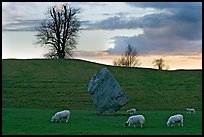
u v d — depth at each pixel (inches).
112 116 1792.6
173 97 3154.5
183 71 4087.1
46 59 4328.3
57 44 4945.9
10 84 3294.8
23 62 4114.2
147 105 2893.7
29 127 1432.1
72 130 1370.6
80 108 2674.7
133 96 3142.2
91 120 1632.6
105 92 1852.9
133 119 1453.0
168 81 3649.1
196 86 3499.0
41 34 4913.9
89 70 3981.3
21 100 2866.6
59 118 1568.7
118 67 4183.1
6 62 4060.0
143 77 3777.1
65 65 4131.4
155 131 1354.6
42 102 2844.5
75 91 3186.5
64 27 4960.6
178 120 1497.3
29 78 3548.2
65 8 4948.3
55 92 3127.5
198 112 2246.6
